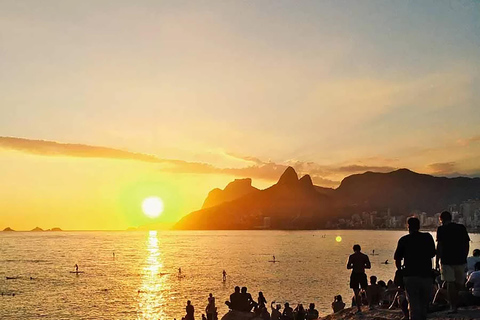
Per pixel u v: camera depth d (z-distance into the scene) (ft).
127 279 241.76
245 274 259.39
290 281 222.69
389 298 59.52
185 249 574.97
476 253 50.11
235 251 518.78
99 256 442.50
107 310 149.07
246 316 61.36
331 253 465.47
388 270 263.70
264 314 70.69
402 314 44.16
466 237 38.52
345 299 163.84
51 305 159.53
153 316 138.62
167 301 167.22
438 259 39.37
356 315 47.50
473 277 43.14
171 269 298.97
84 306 157.07
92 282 228.22
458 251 38.22
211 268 303.27
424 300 31.89
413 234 32.37
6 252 515.09
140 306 156.35
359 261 49.52
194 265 329.93
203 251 524.93
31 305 159.94
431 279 31.71
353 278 49.49
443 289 44.16
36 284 221.87
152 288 204.13
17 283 226.58
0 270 297.53
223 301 166.20
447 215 39.14
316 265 319.27
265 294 179.01
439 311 41.39
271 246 641.40
